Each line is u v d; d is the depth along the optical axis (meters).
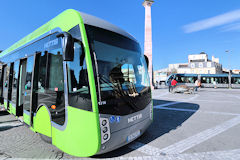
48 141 3.18
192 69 74.50
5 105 5.80
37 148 3.34
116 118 2.59
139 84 3.49
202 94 15.76
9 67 5.63
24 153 3.11
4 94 6.02
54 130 2.92
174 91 16.75
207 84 28.38
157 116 6.36
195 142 3.72
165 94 15.76
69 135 2.58
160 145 3.54
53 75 3.07
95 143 2.31
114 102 2.61
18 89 4.75
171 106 8.68
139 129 3.21
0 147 3.39
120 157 2.97
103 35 2.91
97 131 2.31
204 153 3.16
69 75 2.68
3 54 6.58
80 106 2.45
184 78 28.58
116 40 3.16
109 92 2.58
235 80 27.20
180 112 7.11
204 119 5.86
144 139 3.90
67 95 2.66
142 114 3.29
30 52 4.20
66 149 2.64
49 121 3.08
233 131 4.51
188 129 4.69
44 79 3.36
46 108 3.17
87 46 2.53
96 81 2.45
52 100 3.02
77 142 2.47
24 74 4.70
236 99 11.64
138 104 3.16
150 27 20.28
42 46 3.63
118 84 2.82
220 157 2.99
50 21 3.62
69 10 3.04
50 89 3.10
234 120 5.70
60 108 2.80
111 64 2.83
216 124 5.20
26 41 4.57
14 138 3.91
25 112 4.13
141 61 3.80
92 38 2.68
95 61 2.55
